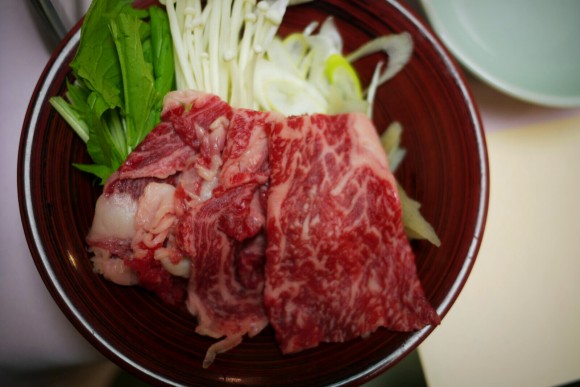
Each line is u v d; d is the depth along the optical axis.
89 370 0.36
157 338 0.33
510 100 0.38
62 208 0.33
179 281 0.34
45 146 0.33
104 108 0.33
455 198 0.35
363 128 0.34
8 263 0.35
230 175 0.33
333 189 0.33
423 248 0.35
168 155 0.33
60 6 0.35
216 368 0.33
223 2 0.35
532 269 0.38
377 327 0.33
